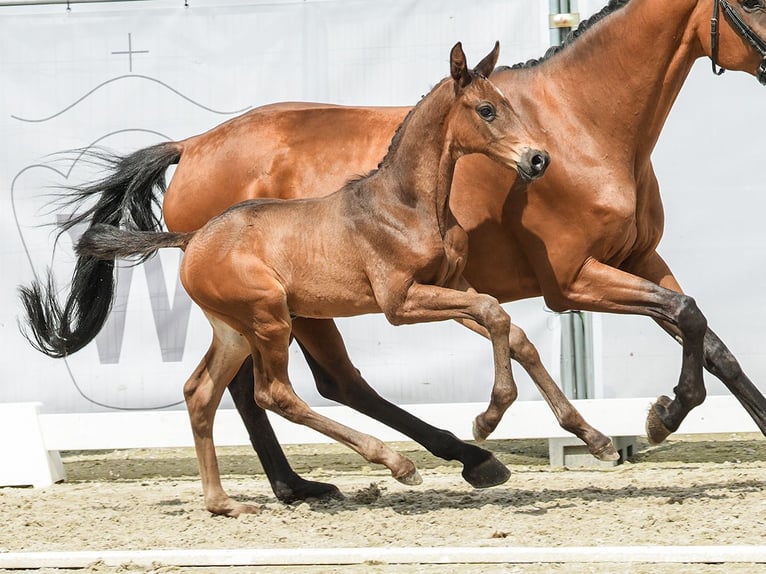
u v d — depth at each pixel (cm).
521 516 858
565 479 1062
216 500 924
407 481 877
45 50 1213
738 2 878
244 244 891
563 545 757
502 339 838
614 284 897
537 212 909
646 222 938
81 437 1184
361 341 1189
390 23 1172
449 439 945
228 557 747
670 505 869
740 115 1138
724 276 1147
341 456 1288
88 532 882
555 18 1148
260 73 1191
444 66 1166
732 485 956
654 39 891
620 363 1166
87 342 1019
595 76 908
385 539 805
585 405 1138
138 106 1207
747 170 1139
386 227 862
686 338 877
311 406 1197
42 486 1173
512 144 838
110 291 1018
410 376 1184
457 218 927
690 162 1148
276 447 996
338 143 971
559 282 916
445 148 859
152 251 924
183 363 1204
